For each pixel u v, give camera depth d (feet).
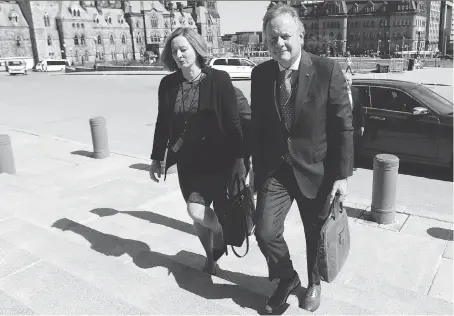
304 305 8.85
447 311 9.19
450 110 22.90
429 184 21.31
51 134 37.01
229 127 8.94
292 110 7.93
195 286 9.93
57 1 312.71
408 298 9.75
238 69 93.35
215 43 451.12
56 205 16.79
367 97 24.44
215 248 10.48
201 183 9.13
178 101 9.02
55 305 8.54
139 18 375.66
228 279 10.81
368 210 17.11
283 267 8.62
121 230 14.53
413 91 23.49
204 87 8.79
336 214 8.56
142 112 48.34
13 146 30.27
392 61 125.29
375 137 24.03
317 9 470.80
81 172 23.11
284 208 8.45
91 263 10.77
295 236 14.56
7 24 289.12
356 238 14.48
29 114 48.85
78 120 43.96
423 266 12.54
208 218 9.26
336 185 8.07
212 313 8.54
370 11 450.71
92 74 145.59
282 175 8.37
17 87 92.94
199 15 426.10
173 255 12.41
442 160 22.27
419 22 442.09
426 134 22.45
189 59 8.54
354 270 12.28
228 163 9.21
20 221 13.50
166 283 10.12
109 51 355.15
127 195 18.90
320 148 8.05
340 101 7.74
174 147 9.16
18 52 296.92
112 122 41.75
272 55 7.73
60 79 121.19
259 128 8.36
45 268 10.03
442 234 14.87
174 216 16.12
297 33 7.59
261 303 9.20
